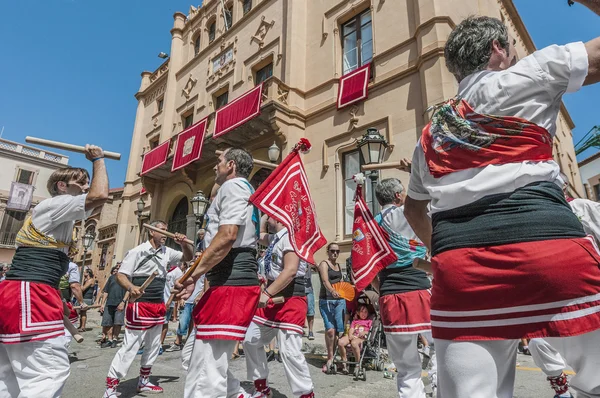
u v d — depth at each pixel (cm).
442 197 113
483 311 98
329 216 1033
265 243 390
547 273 92
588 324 89
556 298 91
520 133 105
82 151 254
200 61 1808
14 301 215
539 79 105
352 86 1073
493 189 103
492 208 103
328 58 1195
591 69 101
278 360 564
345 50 1192
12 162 3541
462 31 130
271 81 1145
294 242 260
